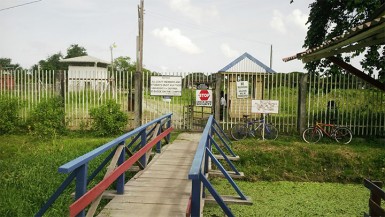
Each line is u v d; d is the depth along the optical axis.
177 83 12.60
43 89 12.71
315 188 7.92
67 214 5.34
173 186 6.17
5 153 8.88
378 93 11.37
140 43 16.66
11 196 5.76
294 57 7.79
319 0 14.48
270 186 8.01
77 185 3.80
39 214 3.84
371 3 12.10
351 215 6.33
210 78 12.65
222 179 8.46
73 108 12.52
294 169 8.72
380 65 12.70
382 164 8.64
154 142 7.64
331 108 11.68
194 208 3.62
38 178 6.68
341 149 9.38
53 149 9.27
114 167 4.85
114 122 11.84
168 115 9.95
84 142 10.21
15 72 12.73
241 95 11.98
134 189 5.96
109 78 12.66
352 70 6.75
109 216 4.71
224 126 12.99
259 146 9.69
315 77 11.69
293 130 12.09
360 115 11.51
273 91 12.19
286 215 6.28
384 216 3.92
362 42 5.70
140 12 16.55
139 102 12.40
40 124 11.12
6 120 11.79
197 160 3.71
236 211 6.43
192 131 12.82
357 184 8.32
